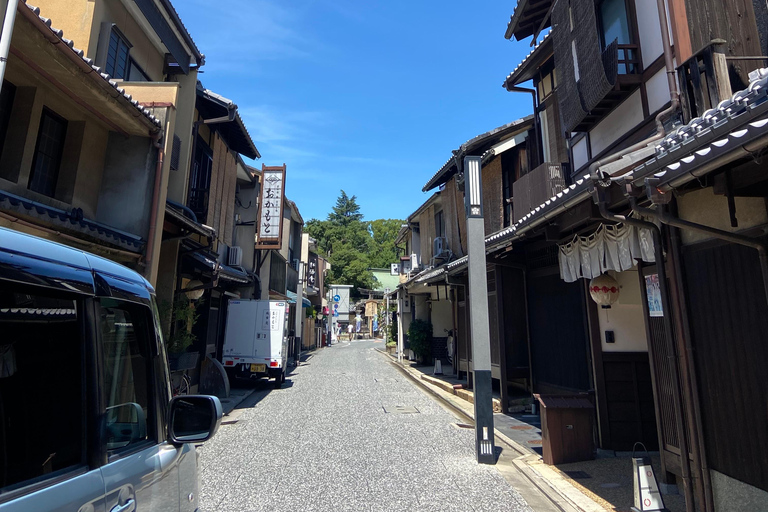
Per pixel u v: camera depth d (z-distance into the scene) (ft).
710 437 12.79
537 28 33.78
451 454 21.70
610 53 20.38
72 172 22.34
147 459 6.64
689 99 16.29
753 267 11.40
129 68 29.07
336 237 208.85
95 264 6.23
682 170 9.71
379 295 191.01
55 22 24.49
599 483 16.94
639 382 22.45
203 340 42.27
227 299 52.16
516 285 33.50
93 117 23.16
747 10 15.83
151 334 7.56
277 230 52.01
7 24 13.28
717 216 12.54
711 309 12.72
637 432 21.98
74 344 5.57
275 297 69.56
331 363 76.38
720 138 9.42
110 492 5.42
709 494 12.63
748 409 11.52
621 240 17.19
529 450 22.33
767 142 7.82
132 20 29.01
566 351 26.63
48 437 5.08
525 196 33.50
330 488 16.79
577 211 16.81
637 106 20.71
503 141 41.01
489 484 17.35
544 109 35.35
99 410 5.61
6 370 4.99
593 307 23.38
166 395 7.97
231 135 45.21
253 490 16.53
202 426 7.91
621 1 21.98
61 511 4.49
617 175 13.38
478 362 21.04
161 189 25.41
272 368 44.98
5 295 4.95
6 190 18.26
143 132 24.73
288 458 20.86
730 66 15.33
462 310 47.96
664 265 14.19
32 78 19.03
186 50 34.73
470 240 22.11
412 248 80.33
